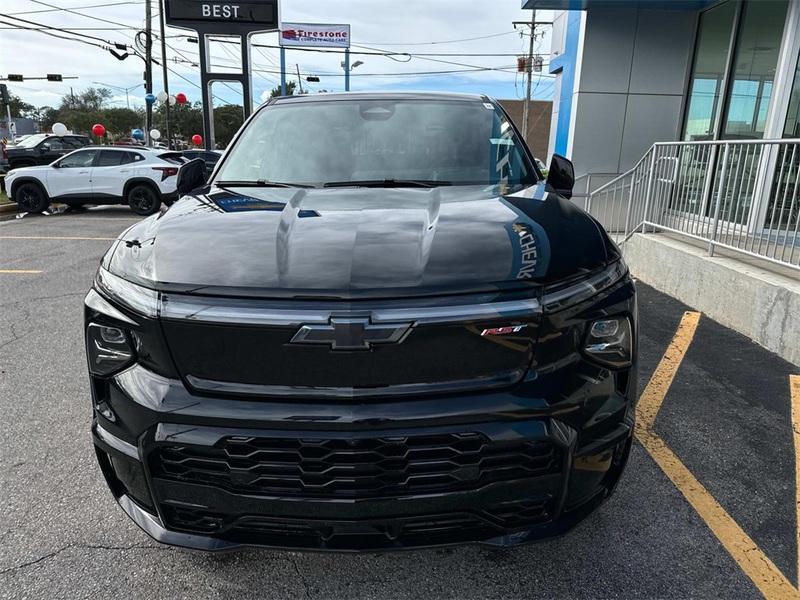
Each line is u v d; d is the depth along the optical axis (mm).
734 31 7938
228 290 1751
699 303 5508
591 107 9398
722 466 2975
